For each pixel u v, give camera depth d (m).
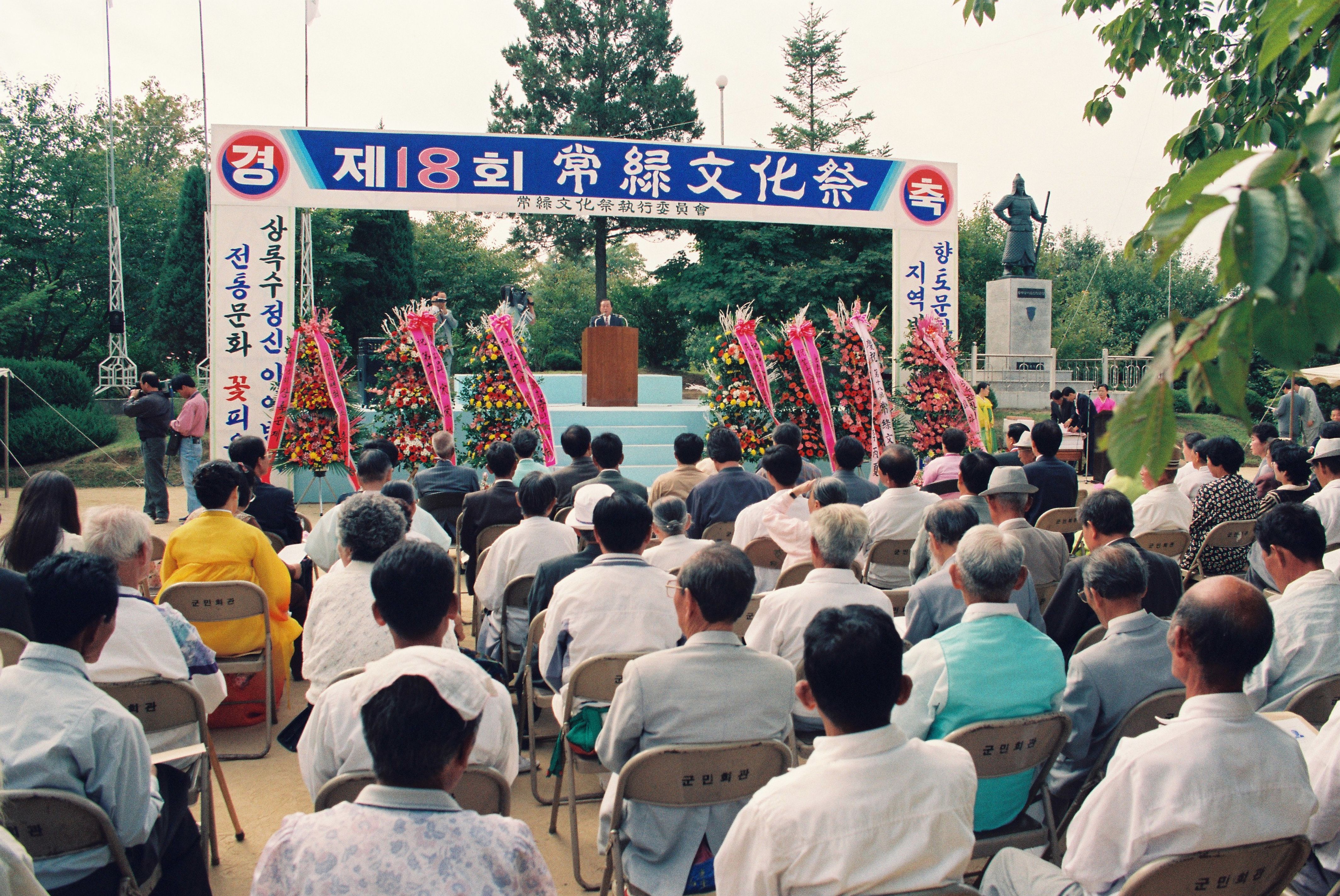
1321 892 2.08
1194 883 1.72
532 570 4.11
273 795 3.56
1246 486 5.11
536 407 9.51
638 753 2.32
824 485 4.03
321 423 9.44
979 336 27.70
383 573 2.15
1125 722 2.39
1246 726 1.80
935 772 1.61
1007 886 2.12
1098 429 13.03
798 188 10.43
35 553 3.09
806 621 2.89
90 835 1.96
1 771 1.75
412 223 28.67
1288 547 2.73
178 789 2.41
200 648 2.98
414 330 9.41
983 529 2.45
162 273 19.09
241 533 3.92
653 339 28.20
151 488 9.87
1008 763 2.29
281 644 4.08
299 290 19.89
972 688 2.31
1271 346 0.95
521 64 25.47
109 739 2.00
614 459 5.54
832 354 10.40
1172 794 1.76
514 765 2.41
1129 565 2.51
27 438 13.94
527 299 14.13
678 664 2.28
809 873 1.56
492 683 2.28
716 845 2.27
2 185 22.48
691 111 25.34
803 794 1.59
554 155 9.85
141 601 2.81
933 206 10.79
